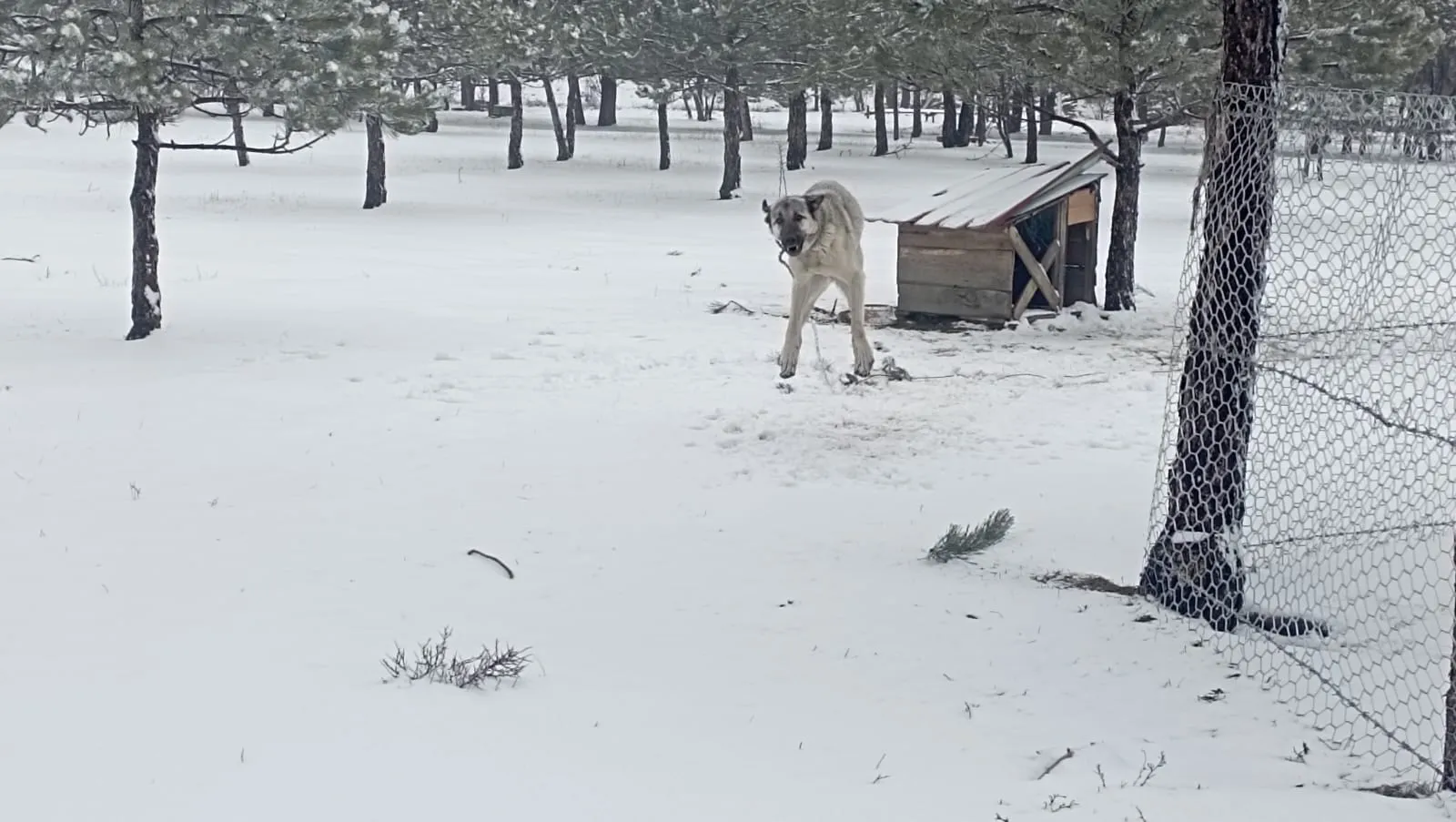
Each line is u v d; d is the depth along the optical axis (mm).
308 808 3895
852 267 10625
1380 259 8281
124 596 6246
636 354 13195
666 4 33312
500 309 16453
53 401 10969
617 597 6320
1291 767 4445
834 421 10312
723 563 6875
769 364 12727
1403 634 5746
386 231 26422
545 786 4098
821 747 4551
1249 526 7191
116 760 4266
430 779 4121
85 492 8258
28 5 13031
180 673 5176
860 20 16719
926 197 16656
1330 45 14531
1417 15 14883
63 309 16328
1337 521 7227
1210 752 4590
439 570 6738
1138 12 14422
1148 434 9867
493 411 10695
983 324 15258
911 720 4840
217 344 13758
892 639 5734
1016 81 16672
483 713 4766
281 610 6066
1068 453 9344
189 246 23469
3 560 6836
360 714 4707
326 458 9148
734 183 34688
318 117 13680
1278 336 7672
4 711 4734
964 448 9484
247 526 7527
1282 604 6203
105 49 12820
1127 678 5297
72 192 32469
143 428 10031
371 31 14055
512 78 40062
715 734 4656
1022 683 5242
